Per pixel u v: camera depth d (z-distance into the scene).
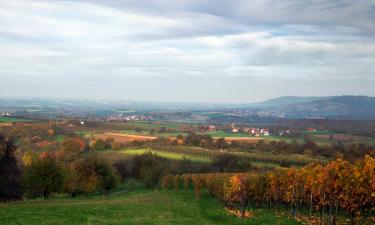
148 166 152.12
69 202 69.94
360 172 59.28
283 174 82.88
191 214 63.59
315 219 65.62
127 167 161.62
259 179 88.62
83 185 97.00
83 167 103.81
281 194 82.00
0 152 64.19
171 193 114.88
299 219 64.88
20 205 56.06
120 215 51.66
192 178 126.94
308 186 68.62
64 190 94.00
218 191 97.44
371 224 59.56
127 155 186.62
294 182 74.12
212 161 176.50
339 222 61.53
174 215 58.62
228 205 88.38
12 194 68.06
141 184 143.75
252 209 84.31
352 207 59.25
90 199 86.81
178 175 135.62
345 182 58.62
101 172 106.94
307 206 82.31
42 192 81.38
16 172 69.50
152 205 71.69
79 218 45.47
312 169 73.31
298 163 166.00
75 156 169.12
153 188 131.75
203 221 55.22
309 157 179.88
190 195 109.75
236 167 164.12
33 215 44.75
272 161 175.12
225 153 182.12
